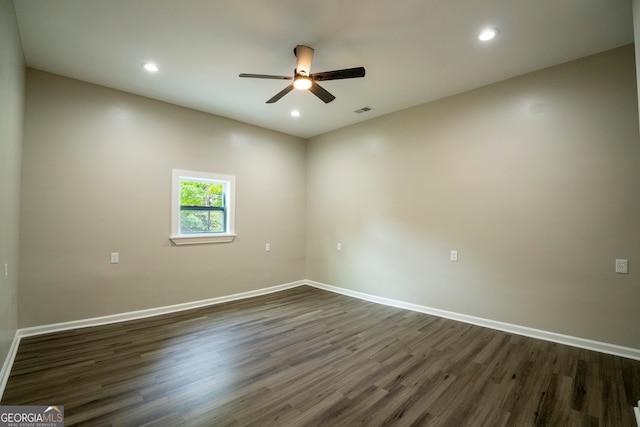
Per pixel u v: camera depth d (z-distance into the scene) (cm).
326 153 543
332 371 247
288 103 409
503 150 338
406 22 240
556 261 304
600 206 282
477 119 358
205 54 289
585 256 289
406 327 349
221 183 468
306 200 580
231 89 364
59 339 304
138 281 377
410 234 421
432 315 393
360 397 211
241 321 367
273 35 259
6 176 216
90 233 345
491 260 346
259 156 506
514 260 330
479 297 355
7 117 212
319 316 389
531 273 319
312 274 567
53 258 322
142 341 304
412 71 320
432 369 251
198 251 430
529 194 321
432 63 304
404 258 427
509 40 264
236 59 298
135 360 263
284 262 541
